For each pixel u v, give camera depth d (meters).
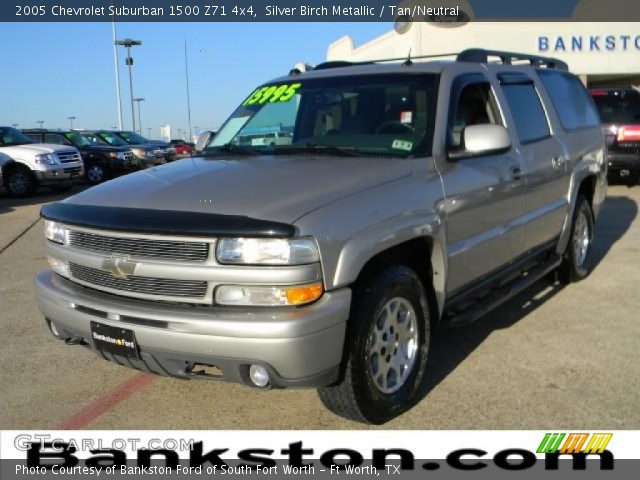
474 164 4.15
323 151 3.97
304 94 4.51
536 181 4.92
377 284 3.27
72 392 4.01
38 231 9.88
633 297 5.66
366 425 3.50
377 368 3.40
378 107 4.16
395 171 3.58
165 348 3.05
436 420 3.53
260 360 2.90
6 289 6.46
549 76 5.87
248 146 4.39
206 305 3.03
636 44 22.72
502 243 4.48
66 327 3.50
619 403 3.66
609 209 10.59
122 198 3.42
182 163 4.09
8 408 3.80
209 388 4.04
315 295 2.96
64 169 15.29
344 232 3.05
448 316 4.11
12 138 15.84
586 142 6.08
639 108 12.18
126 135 22.95
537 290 5.97
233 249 2.91
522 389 3.86
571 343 4.59
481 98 4.53
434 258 3.71
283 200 3.10
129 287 3.21
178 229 2.97
